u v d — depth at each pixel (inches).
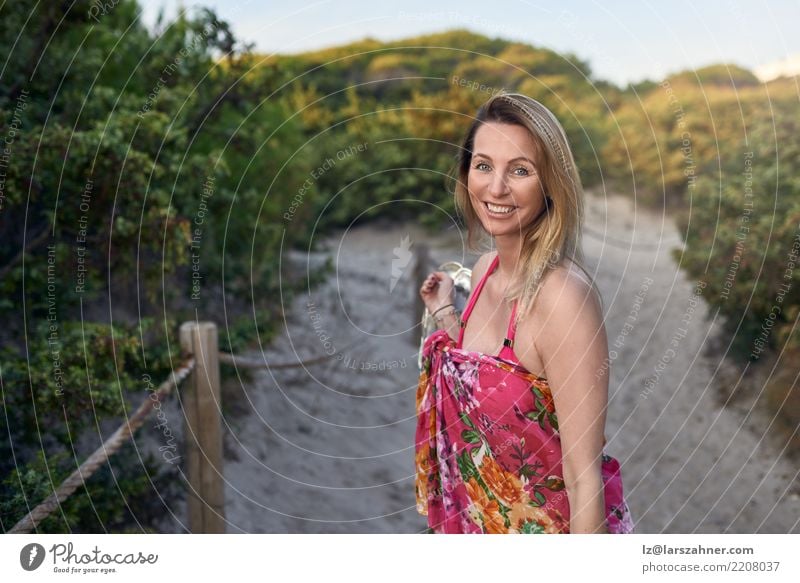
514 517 59.6
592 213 352.8
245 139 177.0
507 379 57.0
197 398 115.1
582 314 54.1
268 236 195.2
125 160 116.1
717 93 373.4
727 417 177.2
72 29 148.0
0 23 131.8
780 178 192.5
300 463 161.3
